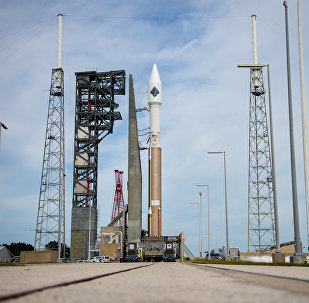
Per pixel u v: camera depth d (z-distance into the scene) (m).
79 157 165.75
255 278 20.22
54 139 146.25
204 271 30.55
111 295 12.32
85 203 164.00
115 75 170.25
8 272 31.80
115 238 134.75
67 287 15.29
